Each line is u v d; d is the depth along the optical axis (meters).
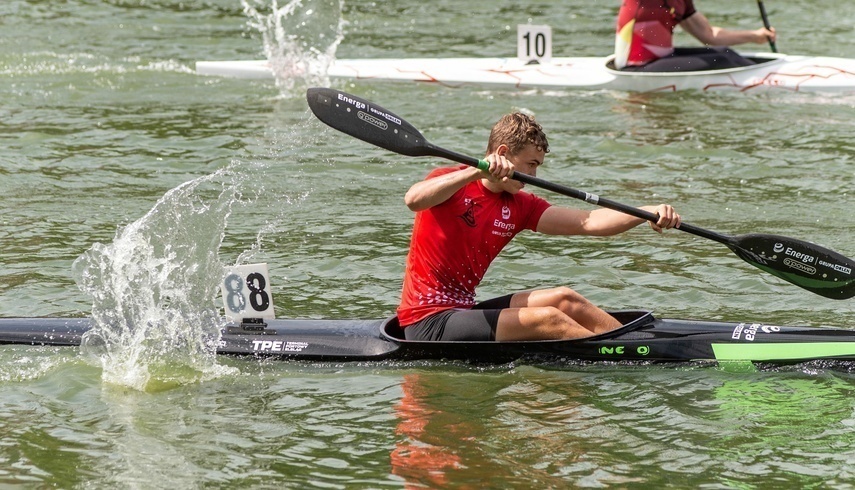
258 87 38.91
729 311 19.80
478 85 39.31
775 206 26.58
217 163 29.70
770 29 38.34
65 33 46.28
